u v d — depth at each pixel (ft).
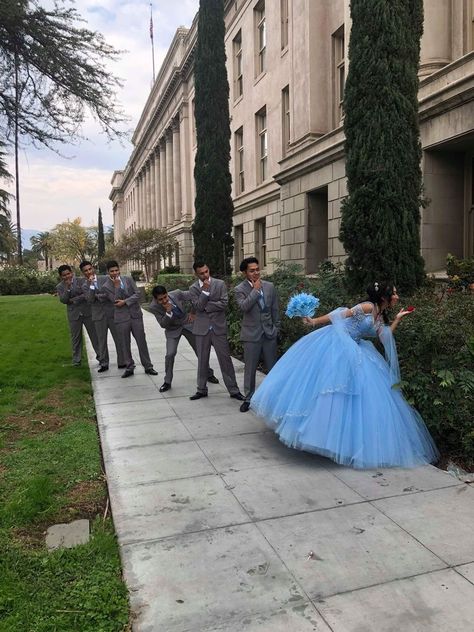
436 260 32.94
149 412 19.90
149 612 8.17
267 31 64.28
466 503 11.57
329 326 15.23
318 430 13.51
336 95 48.44
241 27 73.97
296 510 11.44
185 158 114.32
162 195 144.46
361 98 22.98
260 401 15.15
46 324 50.34
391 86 22.50
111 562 9.57
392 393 14.37
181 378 26.27
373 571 9.07
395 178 22.43
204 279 21.16
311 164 46.91
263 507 11.64
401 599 8.31
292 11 52.16
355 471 13.50
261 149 70.23
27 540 10.59
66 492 12.92
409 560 9.37
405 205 22.68
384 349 15.85
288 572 9.11
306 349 14.84
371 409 13.74
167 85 121.39
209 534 10.50
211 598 8.47
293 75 52.19
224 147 51.11
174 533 10.58
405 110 22.61
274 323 19.86
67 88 44.96
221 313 21.43
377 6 22.53
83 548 10.03
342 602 8.27
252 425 17.94
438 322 15.15
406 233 22.61
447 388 14.34
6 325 49.67
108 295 26.99
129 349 26.76
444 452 14.89
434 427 14.82
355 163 23.21
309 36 48.44
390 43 22.47
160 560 9.60
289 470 13.75
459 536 10.16
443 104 29.96
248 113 72.23
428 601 8.25
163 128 138.72
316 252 49.83
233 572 9.16
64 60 43.47
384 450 13.53
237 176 78.89
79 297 28.81
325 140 44.65
